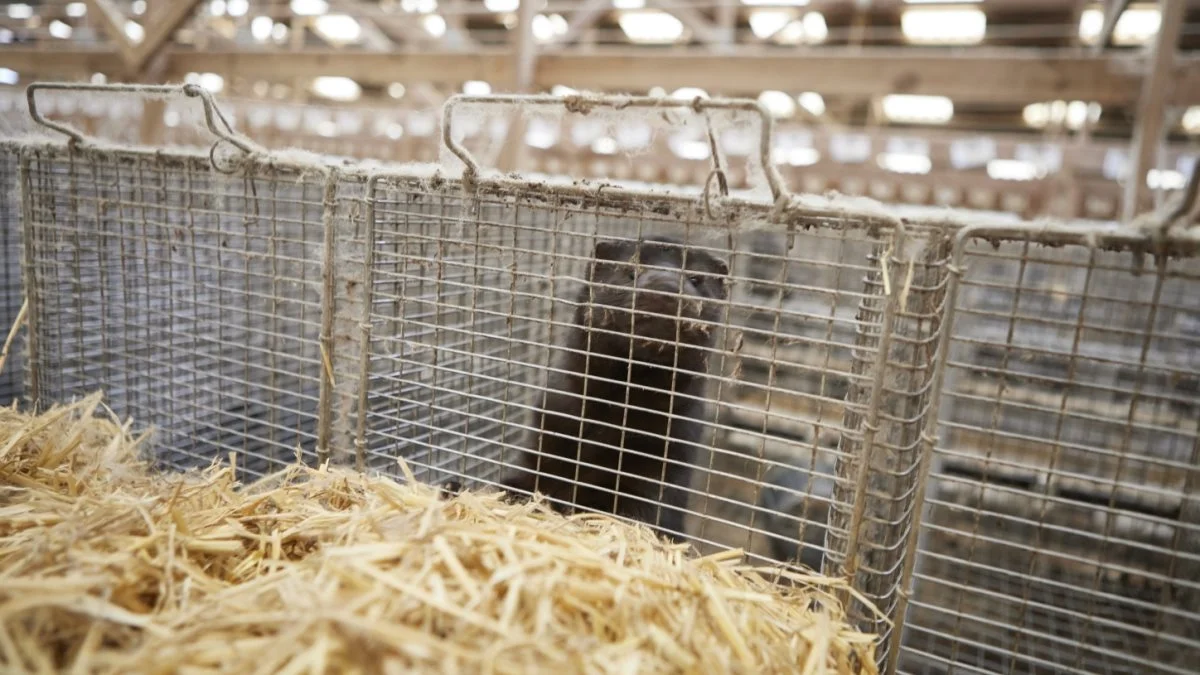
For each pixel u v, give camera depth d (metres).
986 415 3.95
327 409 2.03
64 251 2.27
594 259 1.69
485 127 5.96
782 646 1.32
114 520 1.44
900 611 1.53
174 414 2.29
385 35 10.62
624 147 2.63
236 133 1.95
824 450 1.57
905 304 1.46
